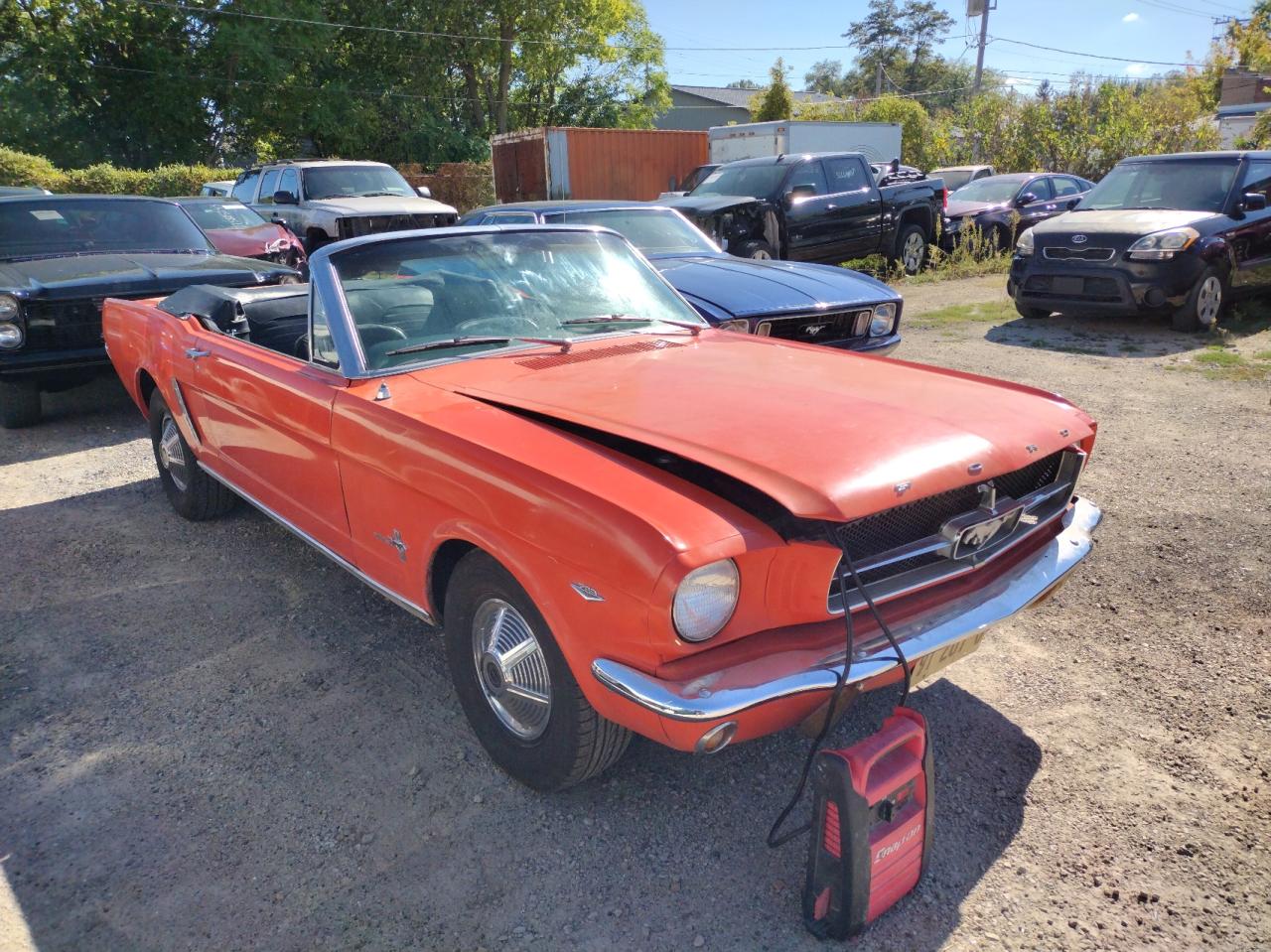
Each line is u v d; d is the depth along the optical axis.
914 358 8.34
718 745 2.21
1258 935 2.27
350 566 3.51
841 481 2.26
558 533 2.34
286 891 2.49
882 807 2.22
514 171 21.86
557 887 2.49
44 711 3.35
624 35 36.12
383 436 2.99
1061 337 9.15
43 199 7.68
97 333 6.64
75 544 4.84
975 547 2.63
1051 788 2.81
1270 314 9.95
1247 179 9.28
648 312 4.02
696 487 2.38
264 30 27.52
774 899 2.43
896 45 83.62
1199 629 3.67
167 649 3.76
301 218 13.76
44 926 2.38
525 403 2.89
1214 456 5.59
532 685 2.70
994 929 2.31
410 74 32.09
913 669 2.46
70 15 26.83
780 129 20.08
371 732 3.18
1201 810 2.70
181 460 5.02
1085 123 24.23
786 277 6.25
